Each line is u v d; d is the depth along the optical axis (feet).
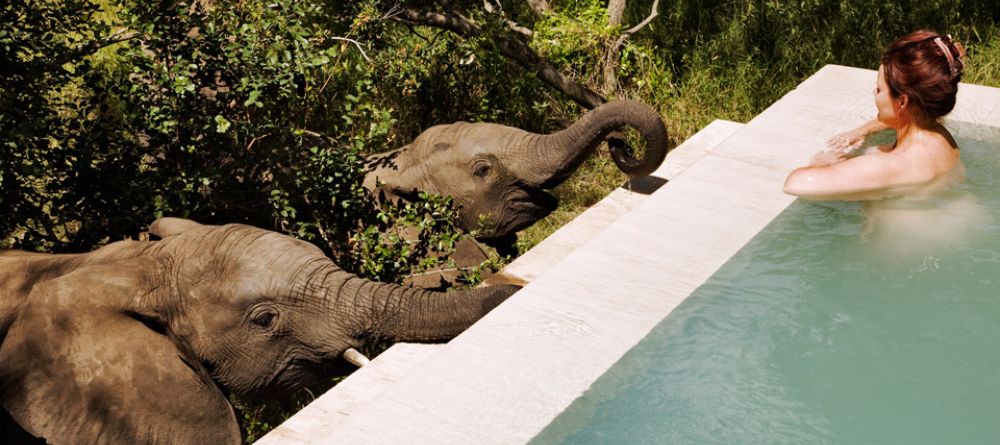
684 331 10.82
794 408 10.01
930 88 12.60
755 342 10.85
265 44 19.36
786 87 28.89
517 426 9.41
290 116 20.93
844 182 13.05
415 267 19.85
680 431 9.70
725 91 28.78
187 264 14.69
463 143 20.20
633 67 28.81
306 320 14.62
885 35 30.53
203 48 18.63
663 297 11.26
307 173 18.98
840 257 12.21
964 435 9.77
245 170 19.52
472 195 20.12
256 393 14.85
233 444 14.51
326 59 19.04
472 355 10.23
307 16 22.63
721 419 9.84
